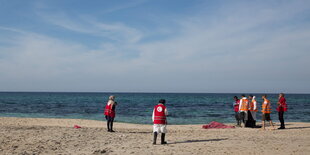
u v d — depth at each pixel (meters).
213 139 10.80
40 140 9.68
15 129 12.62
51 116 27.55
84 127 15.31
